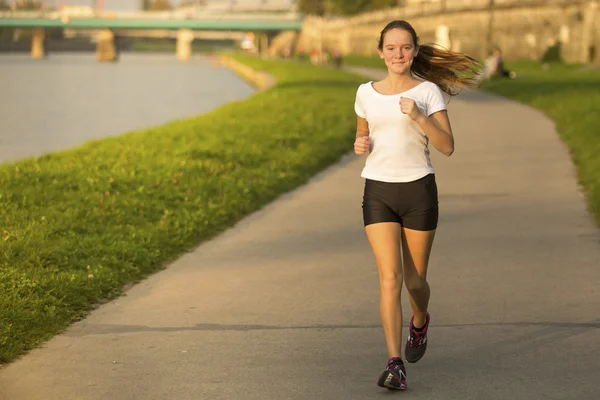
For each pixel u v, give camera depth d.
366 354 7.19
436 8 101.81
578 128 23.62
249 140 22.44
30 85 87.81
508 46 88.19
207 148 20.23
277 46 194.12
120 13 182.75
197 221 12.63
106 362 7.02
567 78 49.22
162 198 14.23
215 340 7.59
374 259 10.62
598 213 12.74
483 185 15.80
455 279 9.54
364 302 8.75
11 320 7.83
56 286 8.91
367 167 6.56
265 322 8.12
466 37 93.81
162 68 147.88
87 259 10.22
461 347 7.34
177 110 56.00
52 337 7.71
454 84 6.83
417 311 6.83
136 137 23.30
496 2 89.69
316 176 18.19
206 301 8.88
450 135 6.32
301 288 9.33
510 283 9.34
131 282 9.72
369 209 6.48
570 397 6.18
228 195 14.53
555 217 12.79
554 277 9.54
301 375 6.70
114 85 88.25
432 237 6.55
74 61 189.00
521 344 7.38
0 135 39.50
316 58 113.12
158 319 8.26
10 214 12.24
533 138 23.09
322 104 36.16
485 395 6.25
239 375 6.70
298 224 12.94
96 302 8.89
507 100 38.25
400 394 6.29
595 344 7.34
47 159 18.52
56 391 6.39
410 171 6.41
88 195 13.96
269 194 15.41
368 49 137.00
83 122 46.88
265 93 46.62
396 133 6.42
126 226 12.02
